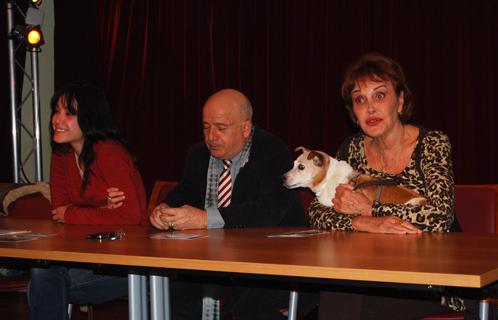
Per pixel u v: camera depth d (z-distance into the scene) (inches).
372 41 238.1
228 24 265.9
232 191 121.1
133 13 283.3
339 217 106.4
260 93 260.7
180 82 277.0
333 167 113.5
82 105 125.8
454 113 227.8
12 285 128.6
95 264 86.3
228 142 118.8
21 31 251.9
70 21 288.4
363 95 107.0
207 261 76.1
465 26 225.8
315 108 250.1
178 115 277.9
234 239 96.1
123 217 121.1
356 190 108.4
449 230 106.3
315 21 248.8
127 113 286.0
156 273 83.1
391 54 235.1
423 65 231.6
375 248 83.7
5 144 278.8
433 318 93.2
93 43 289.4
